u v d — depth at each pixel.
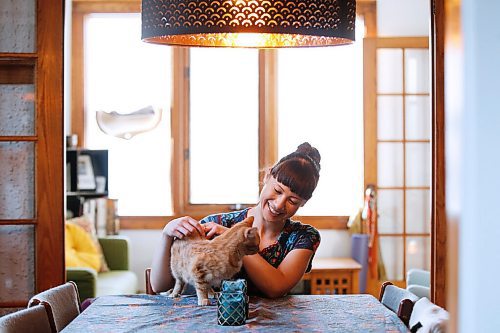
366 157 6.43
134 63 6.64
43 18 3.07
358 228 6.48
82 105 6.61
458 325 0.82
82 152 6.25
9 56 3.07
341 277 5.82
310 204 6.70
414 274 4.51
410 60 6.45
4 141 3.10
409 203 6.49
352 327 2.07
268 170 2.59
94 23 6.65
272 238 2.57
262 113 6.64
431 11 3.25
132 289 5.71
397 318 2.20
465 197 0.81
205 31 2.15
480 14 0.81
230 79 6.66
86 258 5.65
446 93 0.85
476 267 0.81
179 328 2.04
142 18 2.31
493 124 0.81
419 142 6.48
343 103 6.71
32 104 3.12
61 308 2.42
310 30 2.17
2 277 3.14
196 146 6.68
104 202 6.29
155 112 6.29
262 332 2.00
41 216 3.09
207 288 2.34
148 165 6.67
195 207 6.66
